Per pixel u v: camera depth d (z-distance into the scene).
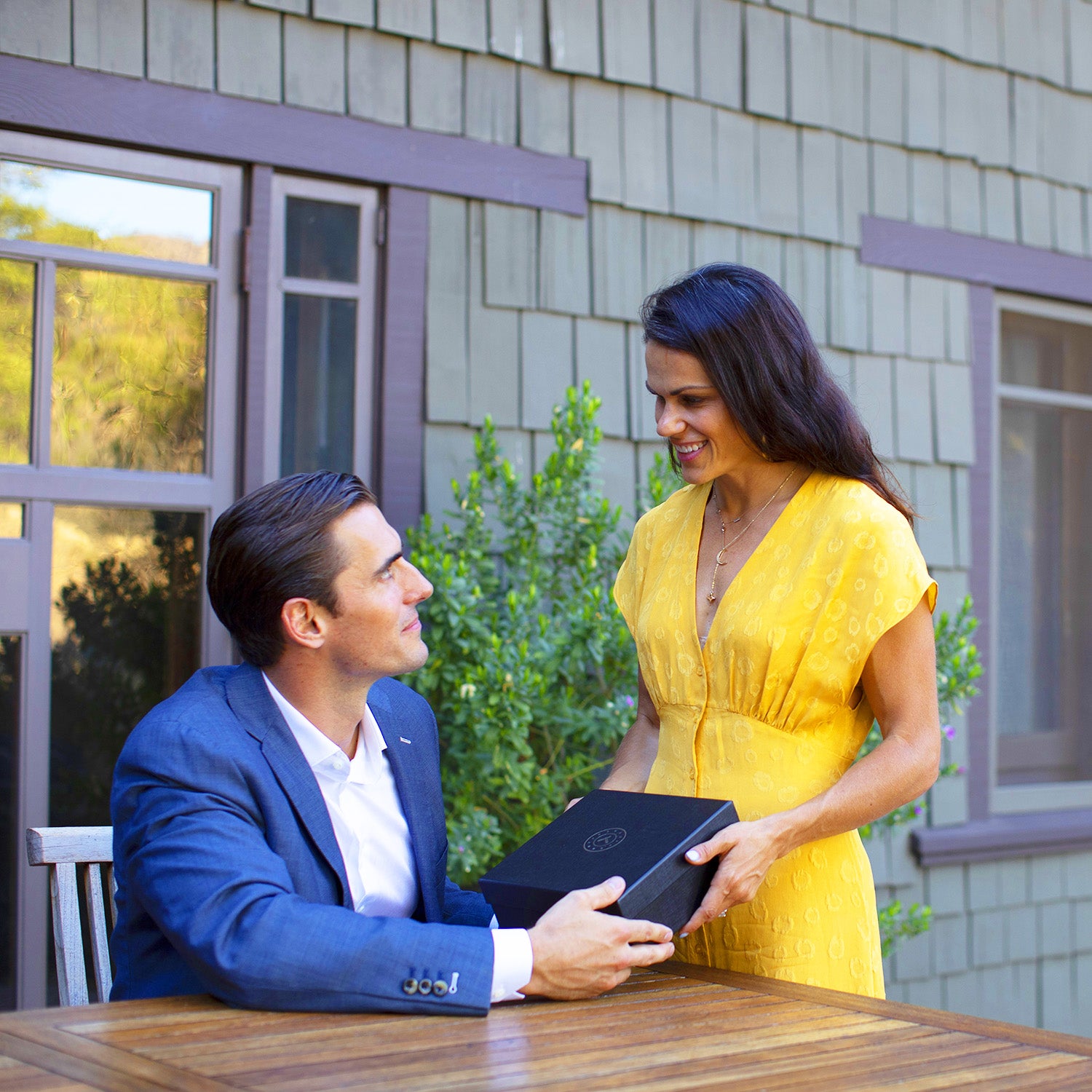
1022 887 3.77
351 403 2.94
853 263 3.59
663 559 1.69
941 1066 1.02
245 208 2.81
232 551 1.37
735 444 1.52
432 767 1.59
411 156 2.97
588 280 3.19
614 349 3.22
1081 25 4.07
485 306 3.06
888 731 1.48
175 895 1.21
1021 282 3.88
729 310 1.46
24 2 2.55
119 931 1.36
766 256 3.46
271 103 2.80
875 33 3.65
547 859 1.35
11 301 2.61
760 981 1.32
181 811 1.26
